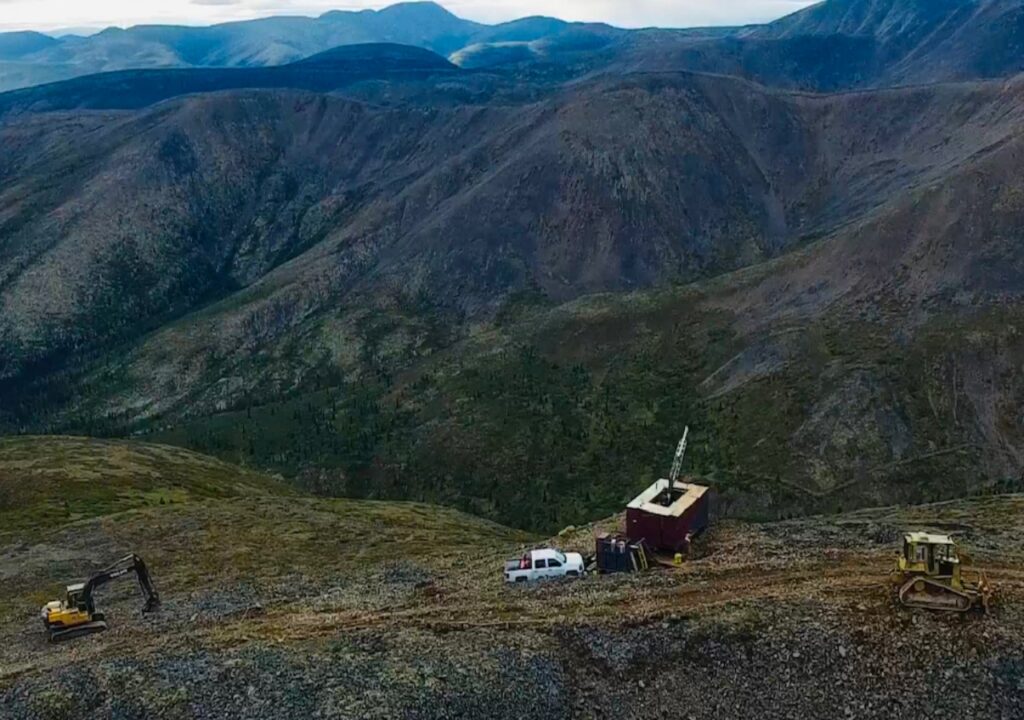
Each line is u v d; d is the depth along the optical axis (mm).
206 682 36750
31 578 68438
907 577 37969
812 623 36969
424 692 35250
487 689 35562
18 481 111250
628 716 35156
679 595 41312
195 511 91188
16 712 36750
